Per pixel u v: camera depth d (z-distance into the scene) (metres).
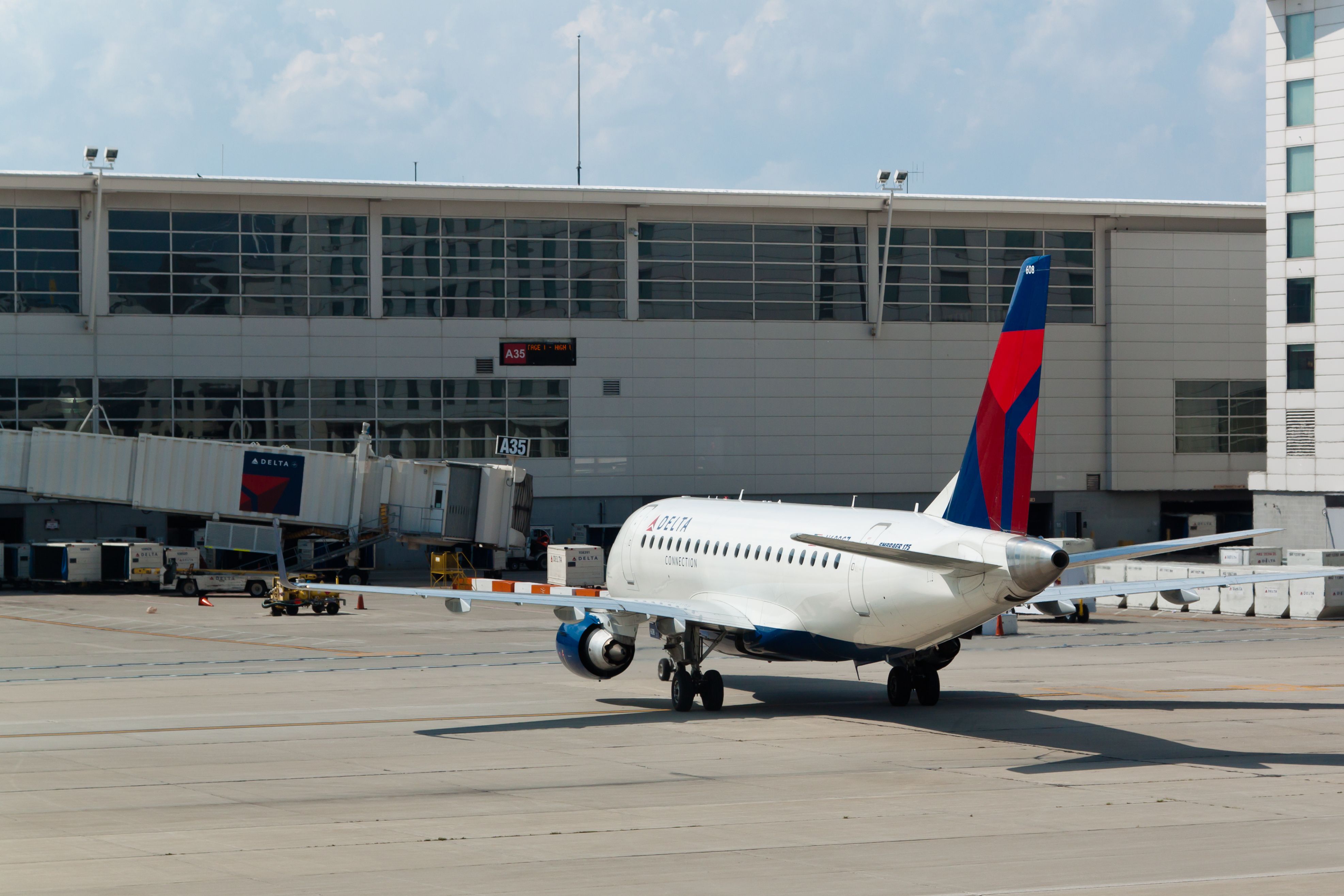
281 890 29.97
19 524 157.50
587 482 167.88
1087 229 180.12
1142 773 45.03
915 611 51.94
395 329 162.38
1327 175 143.12
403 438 162.88
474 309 164.50
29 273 152.62
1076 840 35.16
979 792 41.72
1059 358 179.75
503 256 165.12
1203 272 182.25
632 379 168.75
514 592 63.09
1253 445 184.25
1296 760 47.59
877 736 53.09
